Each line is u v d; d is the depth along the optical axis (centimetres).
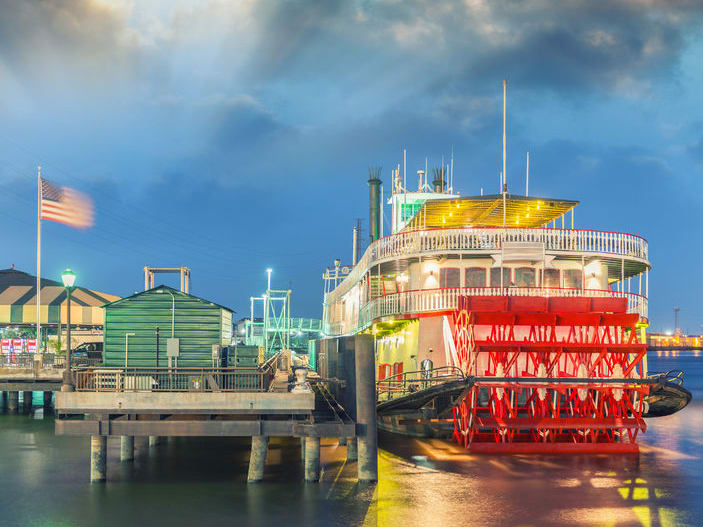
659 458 2420
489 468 2225
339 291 4744
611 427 2473
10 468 2230
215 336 2483
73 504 1786
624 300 2548
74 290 5281
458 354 2719
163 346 2472
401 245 3002
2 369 3681
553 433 2577
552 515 1706
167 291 2494
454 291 2853
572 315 2523
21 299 5050
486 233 2873
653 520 1672
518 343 2459
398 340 3256
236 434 1875
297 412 1861
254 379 2259
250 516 1680
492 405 2561
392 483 2008
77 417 2370
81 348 4272
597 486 1991
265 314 7544
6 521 1650
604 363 2767
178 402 1847
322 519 1658
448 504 1791
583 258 2886
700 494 1906
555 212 3216
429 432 2848
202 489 1931
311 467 2003
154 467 2234
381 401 2864
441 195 4297
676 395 2564
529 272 2959
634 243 2967
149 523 1628
